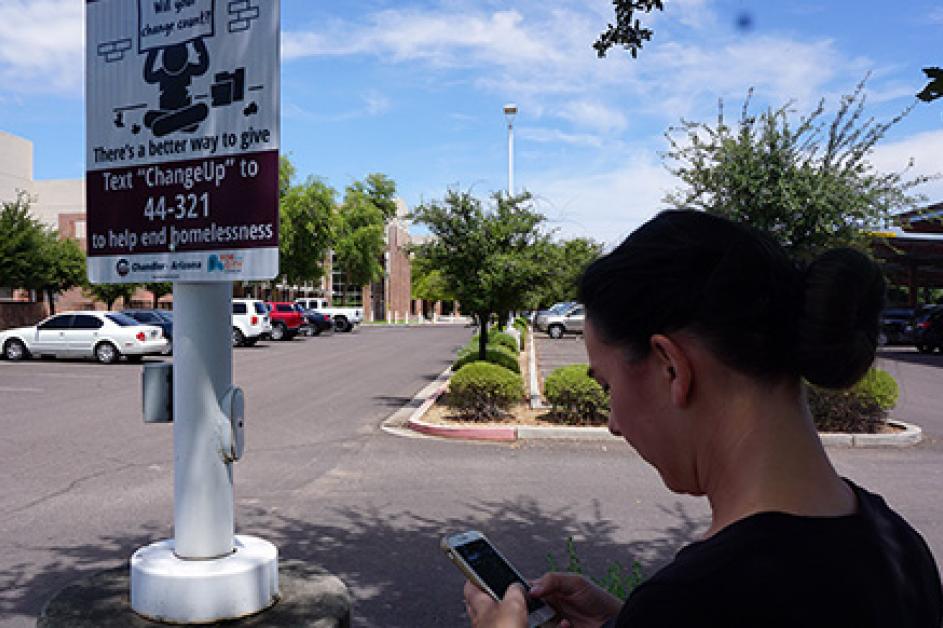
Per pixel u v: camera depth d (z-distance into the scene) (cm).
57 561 530
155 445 941
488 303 1319
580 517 638
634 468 823
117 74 310
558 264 1267
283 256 4359
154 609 279
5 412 1209
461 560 125
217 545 297
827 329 86
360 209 5234
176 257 300
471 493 717
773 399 91
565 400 1027
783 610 79
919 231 2525
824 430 995
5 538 581
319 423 1119
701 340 90
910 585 90
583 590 131
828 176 929
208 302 300
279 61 278
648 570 511
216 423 298
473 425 1034
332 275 6812
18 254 3020
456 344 3200
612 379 100
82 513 650
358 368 2030
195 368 298
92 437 993
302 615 286
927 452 921
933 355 2680
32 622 427
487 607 119
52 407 1264
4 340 2173
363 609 445
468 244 1307
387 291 7631
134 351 2119
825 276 88
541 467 828
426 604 452
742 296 88
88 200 318
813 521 86
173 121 298
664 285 91
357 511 655
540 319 3809
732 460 91
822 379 89
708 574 82
